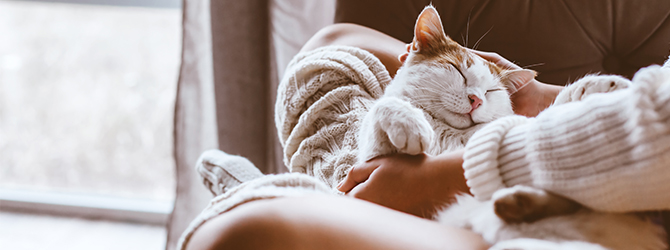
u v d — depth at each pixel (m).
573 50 0.89
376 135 0.69
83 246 1.30
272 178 0.62
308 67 0.83
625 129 0.54
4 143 1.48
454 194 0.64
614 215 0.57
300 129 0.80
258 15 1.12
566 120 0.57
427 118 0.78
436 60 0.79
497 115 0.80
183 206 1.17
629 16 0.88
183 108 1.13
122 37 1.40
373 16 0.93
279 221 0.55
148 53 1.41
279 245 0.54
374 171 0.67
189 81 1.12
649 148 0.53
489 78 0.80
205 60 1.13
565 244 0.54
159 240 1.34
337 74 0.82
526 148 0.59
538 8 0.89
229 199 0.60
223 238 0.55
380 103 0.69
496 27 0.90
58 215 1.44
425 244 0.55
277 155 1.17
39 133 1.47
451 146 0.77
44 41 1.42
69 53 1.42
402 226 0.57
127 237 1.35
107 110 1.45
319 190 0.62
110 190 1.49
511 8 0.90
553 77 0.90
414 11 0.92
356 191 0.67
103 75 1.43
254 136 1.17
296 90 0.83
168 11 1.37
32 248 1.27
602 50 0.90
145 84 1.42
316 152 0.79
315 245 0.54
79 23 1.40
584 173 0.56
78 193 1.48
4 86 1.45
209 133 1.17
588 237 0.56
